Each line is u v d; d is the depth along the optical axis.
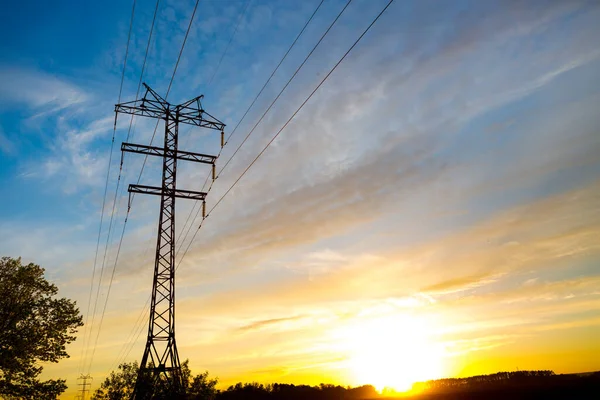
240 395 109.69
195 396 39.09
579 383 75.06
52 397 36.81
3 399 35.22
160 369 38.88
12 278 38.00
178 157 44.22
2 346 35.84
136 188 42.59
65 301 39.56
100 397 39.81
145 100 43.25
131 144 42.50
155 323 39.88
